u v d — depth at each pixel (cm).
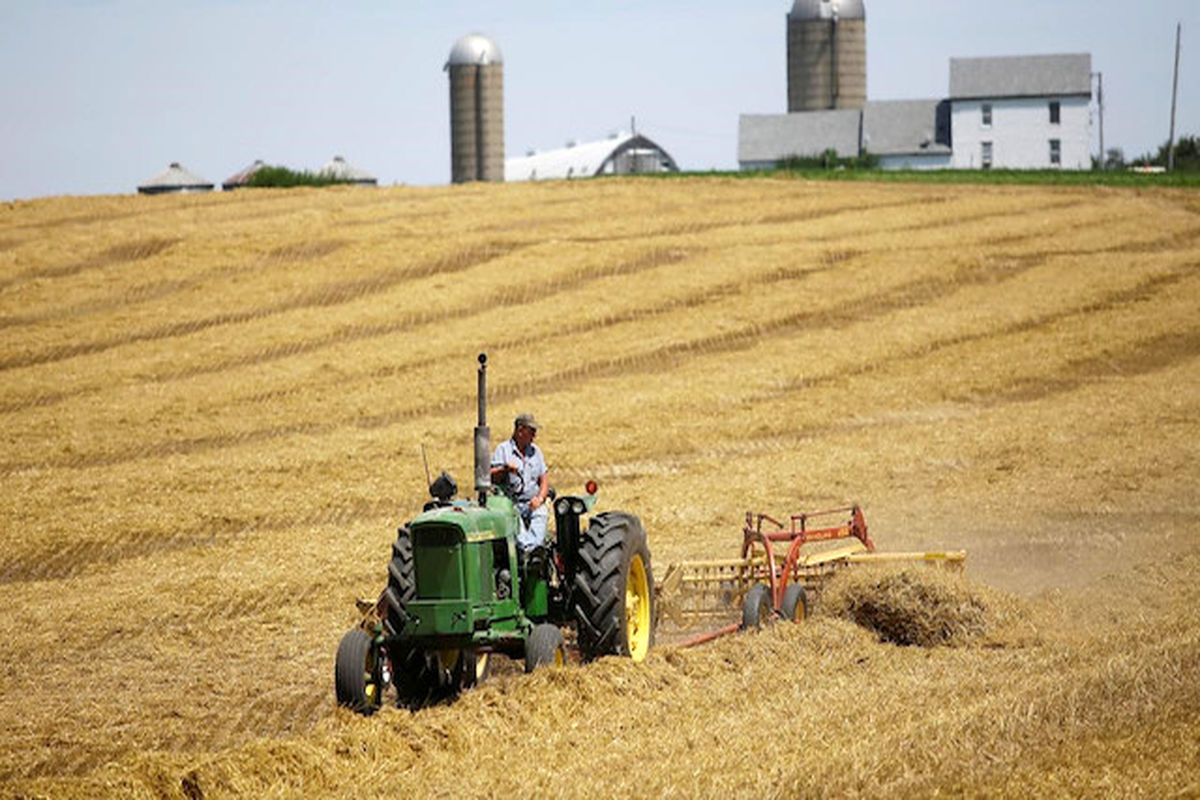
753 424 7369
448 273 11181
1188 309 9888
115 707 3189
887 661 3247
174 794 2384
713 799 2119
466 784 2314
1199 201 14188
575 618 3228
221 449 7088
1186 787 2098
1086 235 12338
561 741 2564
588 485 3281
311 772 2461
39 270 11325
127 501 6041
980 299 10281
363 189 15662
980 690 2820
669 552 4816
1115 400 7669
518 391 8262
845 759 2272
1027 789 2108
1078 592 4084
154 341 9531
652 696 2894
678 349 9206
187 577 4672
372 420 7669
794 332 9581
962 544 4919
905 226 12800
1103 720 2450
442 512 2966
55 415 7806
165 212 13900
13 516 5778
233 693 3316
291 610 4191
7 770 2752
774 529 5216
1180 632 3322
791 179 16400
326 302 10444
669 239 12181
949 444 6762
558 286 10812
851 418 7512
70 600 4419
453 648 2948
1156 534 4966
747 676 3062
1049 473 6088
